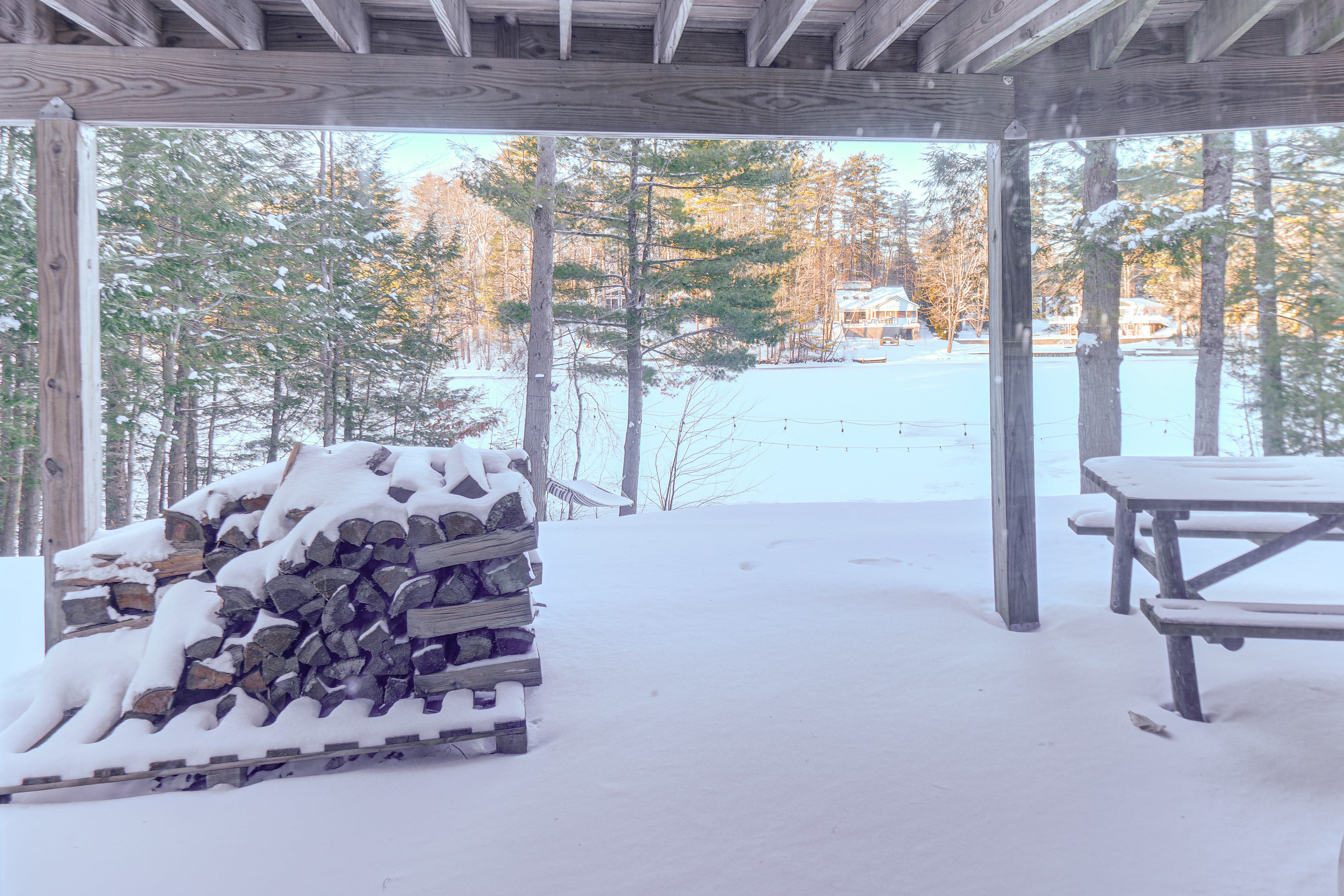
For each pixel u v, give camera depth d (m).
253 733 2.40
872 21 3.35
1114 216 9.98
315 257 13.13
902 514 7.47
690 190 14.55
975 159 13.89
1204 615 2.52
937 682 3.00
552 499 18.17
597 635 3.66
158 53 3.32
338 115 3.44
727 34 3.76
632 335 14.37
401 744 2.42
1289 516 3.58
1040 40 3.20
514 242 23.94
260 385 13.97
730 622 3.82
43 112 3.26
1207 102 3.62
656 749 2.53
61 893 1.83
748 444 22.89
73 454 3.29
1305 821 2.00
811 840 1.99
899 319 38.00
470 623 2.70
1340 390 9.43
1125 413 21.05
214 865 1.95
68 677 2.65
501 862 1.93
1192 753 2.37
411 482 2.83
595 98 3.56
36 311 9.27
